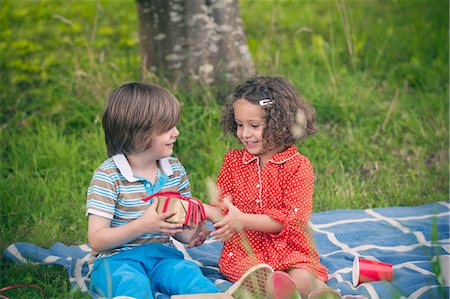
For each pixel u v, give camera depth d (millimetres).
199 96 6816
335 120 6996
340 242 4758
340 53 8711
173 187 4035
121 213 3869
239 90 4102
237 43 6992
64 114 7004
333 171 6191
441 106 7148
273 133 3988
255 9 10648
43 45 8828
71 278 4156
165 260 3938
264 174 4109
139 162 3916
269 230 3967
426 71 8000
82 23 9578
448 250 4516
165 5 6805
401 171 6242
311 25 9461
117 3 10484
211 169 6055
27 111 7207
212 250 4738
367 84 7773
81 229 5168
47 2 10016
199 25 6809
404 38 8883
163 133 3859
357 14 9969
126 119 3812
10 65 8016
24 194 5605
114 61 8102
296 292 3605
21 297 4008
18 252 4645
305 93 7156
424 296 3723
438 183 5973
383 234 4883
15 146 6348
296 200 4039
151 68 6992
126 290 3648
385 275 3994
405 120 6965
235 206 4168
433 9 9625
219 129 6508
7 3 9602
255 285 3695
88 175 5961
